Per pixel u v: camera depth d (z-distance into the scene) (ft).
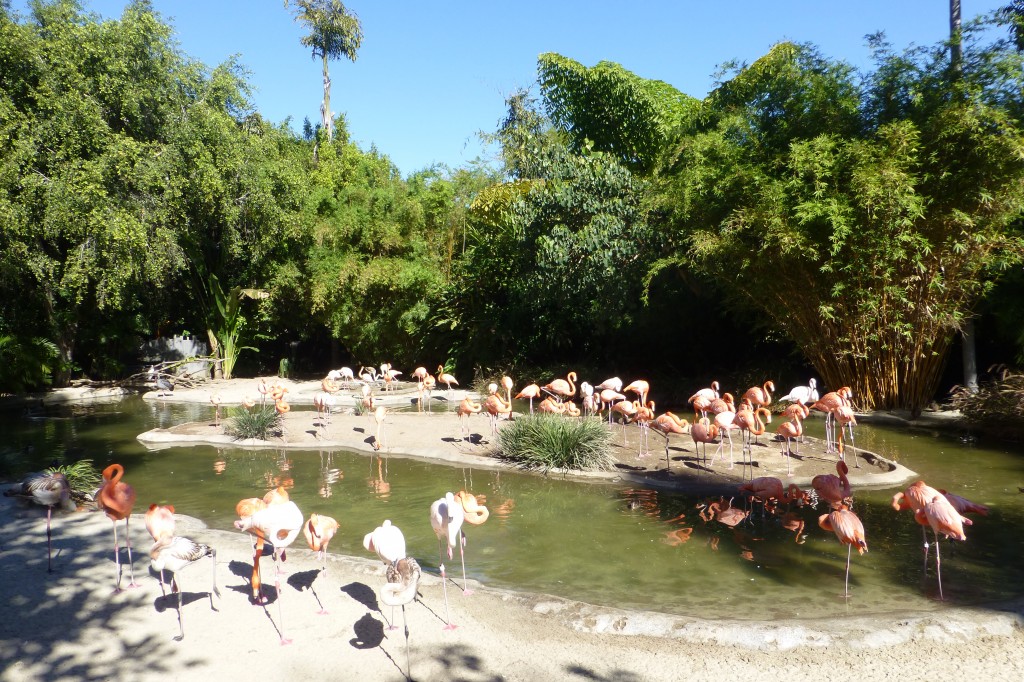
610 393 39.29
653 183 48.16
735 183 39.34
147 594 17.74
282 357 92.43
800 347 44.19
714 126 48.75
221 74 71.26
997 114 33.12
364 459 35.12
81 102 56.85
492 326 66.39
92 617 16.33
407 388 66.59
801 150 37.11
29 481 25.14
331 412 48.47
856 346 40.11
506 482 29.84
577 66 58.39
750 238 40.09
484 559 20.45
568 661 14.14
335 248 75.31
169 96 65.21
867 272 37.17
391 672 13.74
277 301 80.02
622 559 20.13
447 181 76.59
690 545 21.16
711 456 32.09
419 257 74.18
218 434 41.01
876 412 40.75
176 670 13.84
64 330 68.18
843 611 16.20
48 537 20.42
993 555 19.52
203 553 16.61
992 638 14.55
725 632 14.90
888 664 13.64
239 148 69.21
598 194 52.26
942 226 35.78
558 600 16.85
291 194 75.56
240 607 16.94
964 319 38.91
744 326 53.62
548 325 62.80
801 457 31.48
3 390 61.72
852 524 17.30
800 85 41.68
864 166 35.17
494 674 13.62
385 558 15.85
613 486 28.53
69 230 56.18
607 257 49.21
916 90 38.34
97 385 71.31
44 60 57.21
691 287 49.08
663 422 30.32
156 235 61.62
